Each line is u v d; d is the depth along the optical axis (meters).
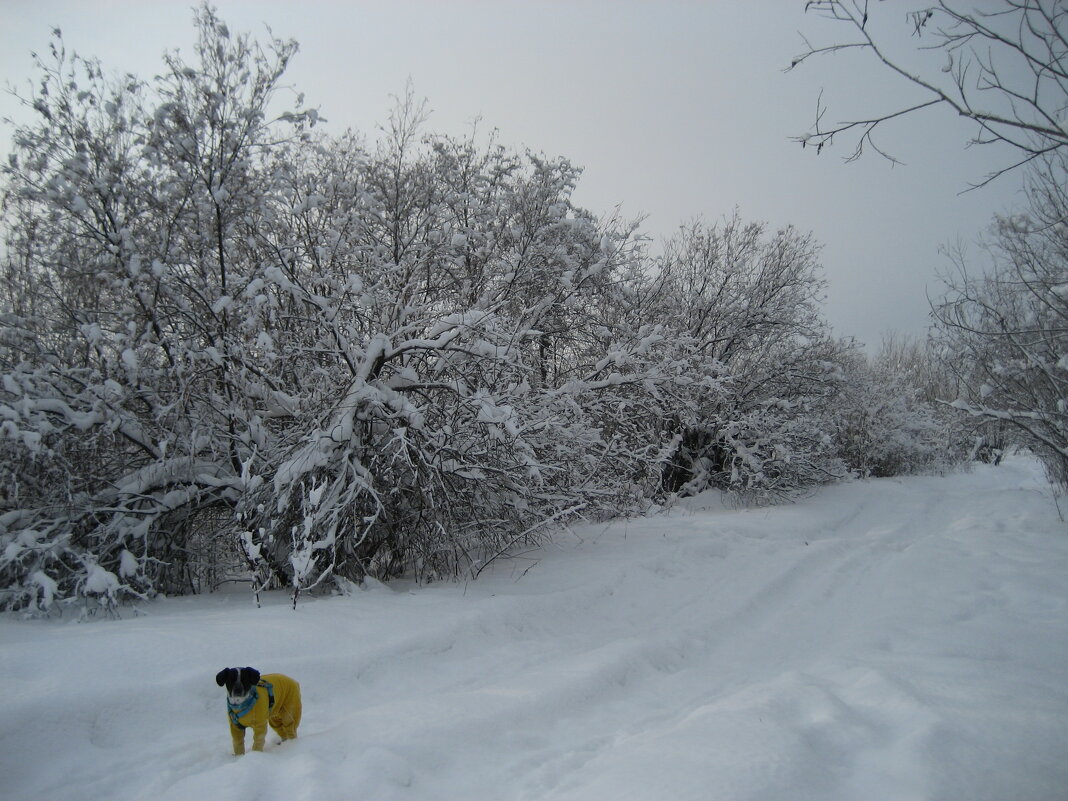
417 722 4.40
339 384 9.12
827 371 19.41
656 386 12.21
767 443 17.50
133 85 8.59
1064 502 14.42
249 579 9.30
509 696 4.95
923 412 27.45
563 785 3.69
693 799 3.23
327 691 5.22
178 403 8.09
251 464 8.20
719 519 14.39
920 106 4.20
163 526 8.66
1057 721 4.19
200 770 4.02
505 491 9.34
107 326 8.92
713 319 19.12
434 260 12.00
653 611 7.91
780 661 6.28
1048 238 10.11
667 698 5.28
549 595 7.73
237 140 8.96
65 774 3.95
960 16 3.99
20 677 4.82
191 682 4.97
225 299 8.24
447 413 9.14
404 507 8.73
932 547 10.64
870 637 6.55
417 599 7.43
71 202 8.12
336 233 9.39
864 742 3.97
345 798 3.58
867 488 20.27
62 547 7.49
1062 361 7.22
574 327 14.37
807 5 4.16
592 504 10.80
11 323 8.28
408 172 12.18
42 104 8.07
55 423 8.04
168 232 8.68
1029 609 7.43
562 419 10.34
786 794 3.33
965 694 4.69
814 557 10.56
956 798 3.33
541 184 14.02
